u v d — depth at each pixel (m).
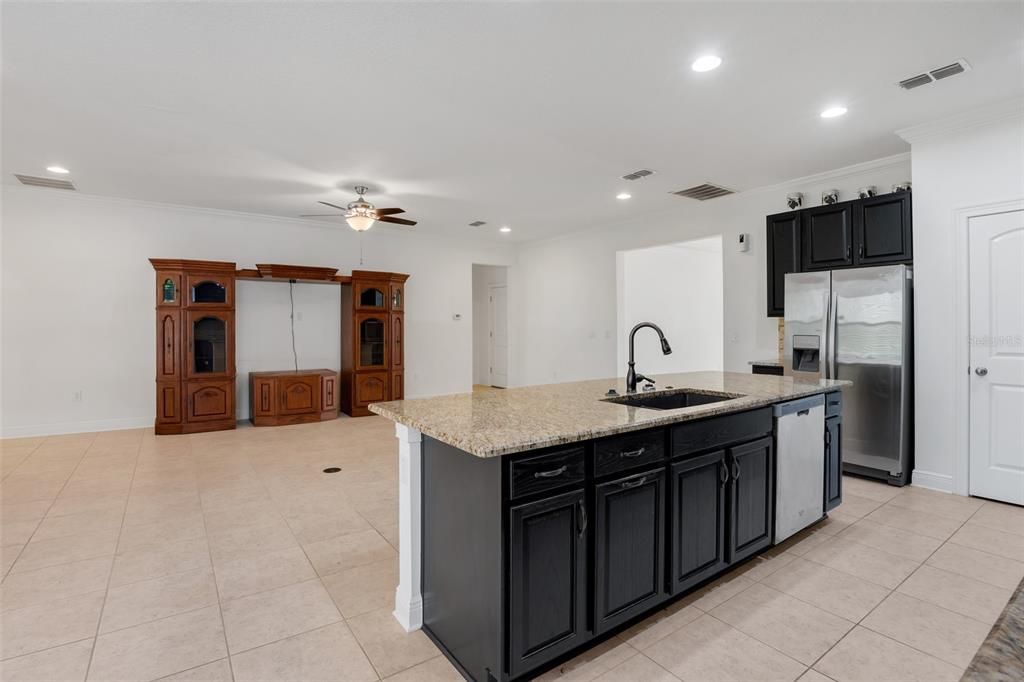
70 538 2.93
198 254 6.12
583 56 2.65
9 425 5.30
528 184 5.03
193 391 5.65
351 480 4.03
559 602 1.77
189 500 3.57
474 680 1.75
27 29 2.38
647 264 7.80
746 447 2.47
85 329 5.59
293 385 6.17
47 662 1.85
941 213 3.55
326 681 1.78
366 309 6.74
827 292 4.02
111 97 3.09
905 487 3.73
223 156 4.16
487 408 2.29
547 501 1.72
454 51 2.60
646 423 1.97
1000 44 2.54
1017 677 0.53
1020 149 3.22
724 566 2.38
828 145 3.96
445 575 1.93
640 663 1.85
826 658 1.87
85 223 5.56
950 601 2.24
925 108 3.30
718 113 3.37
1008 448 3.35
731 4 2.22
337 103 3.19
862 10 2.26
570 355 7.78
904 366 3.69
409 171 4.59
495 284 9.50
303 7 2.23
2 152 4.09
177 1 2.18
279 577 2.51
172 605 2.25
